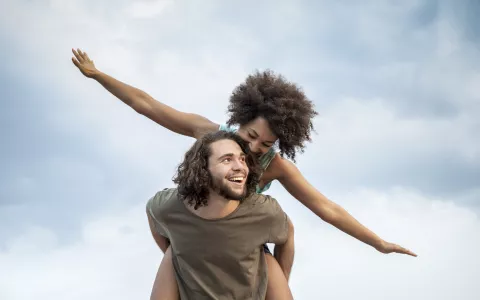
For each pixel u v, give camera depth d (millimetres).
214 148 2938
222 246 2973
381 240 3404
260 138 3207
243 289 3021
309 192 3346
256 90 3225
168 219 3016
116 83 3500
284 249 3178
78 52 3508
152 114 3457
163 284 3078
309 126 3324
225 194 2908
